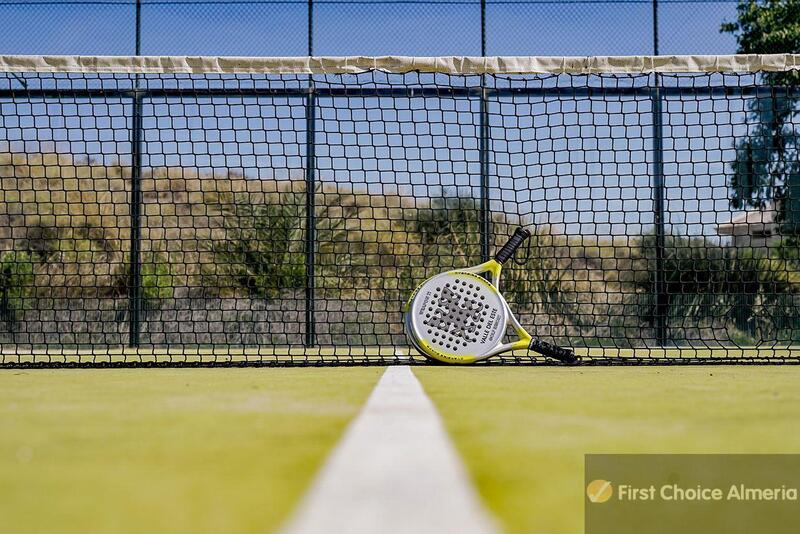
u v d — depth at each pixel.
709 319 8.85
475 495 1.06
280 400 2.36
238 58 5.05
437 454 1.36
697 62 4.97
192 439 1.56
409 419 1.86
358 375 3.70
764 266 8.83
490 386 2.90
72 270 10.10
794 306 8.87
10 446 1.48
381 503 1.00
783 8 9.96
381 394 2.54
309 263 7.75
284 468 1.25
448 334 4.14
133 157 7.38
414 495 1.04
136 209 7.50
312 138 7.53
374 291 9.44
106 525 0.91
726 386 2.94
